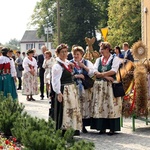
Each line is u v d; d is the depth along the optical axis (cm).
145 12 3011
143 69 1064
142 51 1091
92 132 1041
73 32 6475
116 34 5656
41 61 1869
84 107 1017
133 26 5538
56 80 923
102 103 1002
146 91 1063
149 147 871
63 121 931
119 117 1011
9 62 1417
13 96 1426
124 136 991
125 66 1086
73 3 6525
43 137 651
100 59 1010
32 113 1377
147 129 1077
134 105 1066
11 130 772
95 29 6619
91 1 6594
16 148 698
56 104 938
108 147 872
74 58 1012
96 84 1004
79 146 595
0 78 1414
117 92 993
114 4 5803
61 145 634
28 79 1811
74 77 1001
